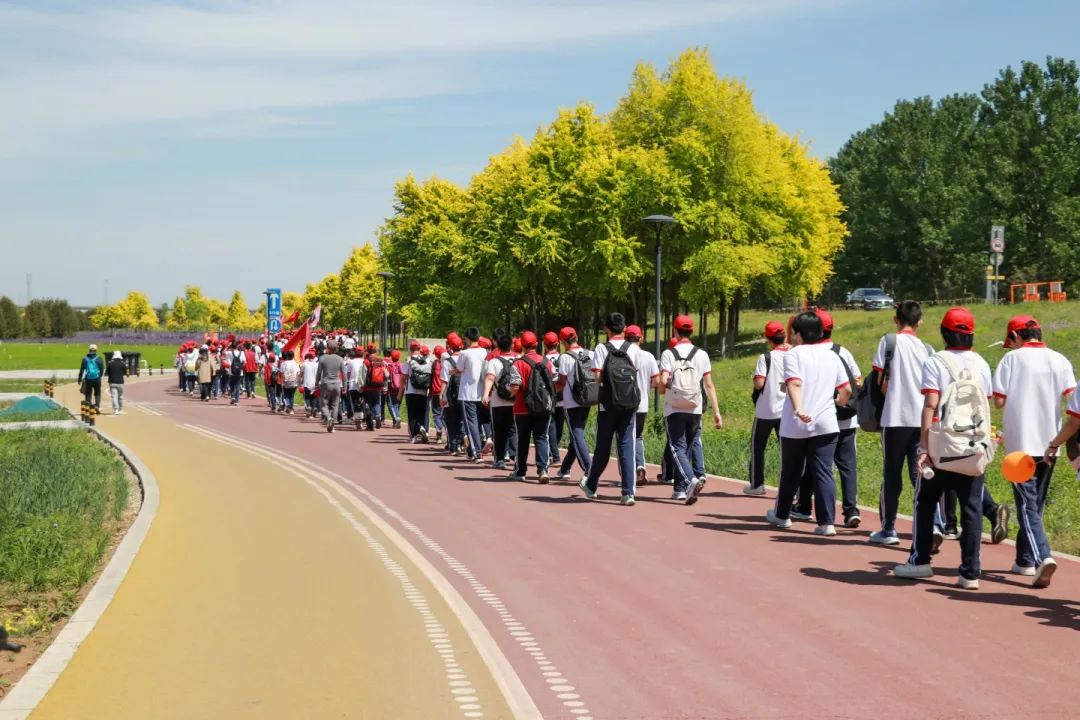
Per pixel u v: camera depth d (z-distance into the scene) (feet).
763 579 27.40
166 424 89.71
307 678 19.06
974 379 26.14
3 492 40.27
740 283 159.02
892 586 26.50
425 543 33.09
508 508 40.57
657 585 26.86
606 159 158.92
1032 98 251.19
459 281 177.17
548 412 47.96
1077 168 237.66
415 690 18.39
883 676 19.33
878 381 31.45
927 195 273.54
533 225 159.74
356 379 85.46
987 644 21.34
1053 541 33.76
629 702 17.94
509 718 16.96
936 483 26.66
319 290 426.51
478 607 24.70
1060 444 25.34
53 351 387.55
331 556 30.86
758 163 162.61
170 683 18.71
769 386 41.88
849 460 34.37
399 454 63.26
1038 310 138.31
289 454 63.36
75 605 24.90
